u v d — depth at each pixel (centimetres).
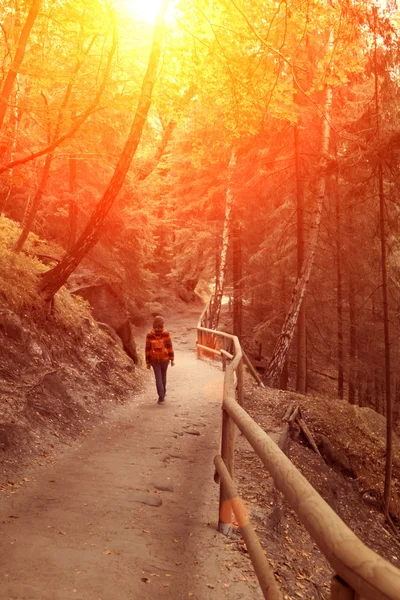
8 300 891
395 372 2120
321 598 427
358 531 849
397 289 1944
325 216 1853
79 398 870
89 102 917
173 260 2819
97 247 1702
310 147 1722
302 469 843
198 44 885
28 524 424
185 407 1034
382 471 1130
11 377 755
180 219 2586
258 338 2244
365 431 1249
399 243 1836
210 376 1452
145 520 459
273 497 595
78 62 904
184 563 380
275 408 1081
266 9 828
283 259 1925
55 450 652
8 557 362
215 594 341
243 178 2088
